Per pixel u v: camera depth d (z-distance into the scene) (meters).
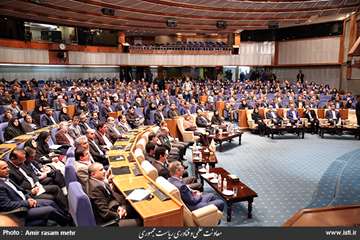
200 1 14.75
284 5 15.32
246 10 16.38
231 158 8.40
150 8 15.70
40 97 11.96
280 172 7.13
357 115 11.21
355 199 5.54
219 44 22.55
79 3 13.80
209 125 10.73
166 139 7.45
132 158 5.10
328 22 18.67
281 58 22.14
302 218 3.07
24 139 6.28
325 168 7.43
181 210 3.15
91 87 16.44
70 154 4.86
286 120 11.57
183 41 24.25
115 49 20.95
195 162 6.46
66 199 4.36
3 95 11.35
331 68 18.92
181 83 20.55
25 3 13.09
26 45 16.47
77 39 19.28
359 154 8.77
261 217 4.85
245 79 23.48
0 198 3.50
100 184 3.59
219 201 4.38
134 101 13.87
